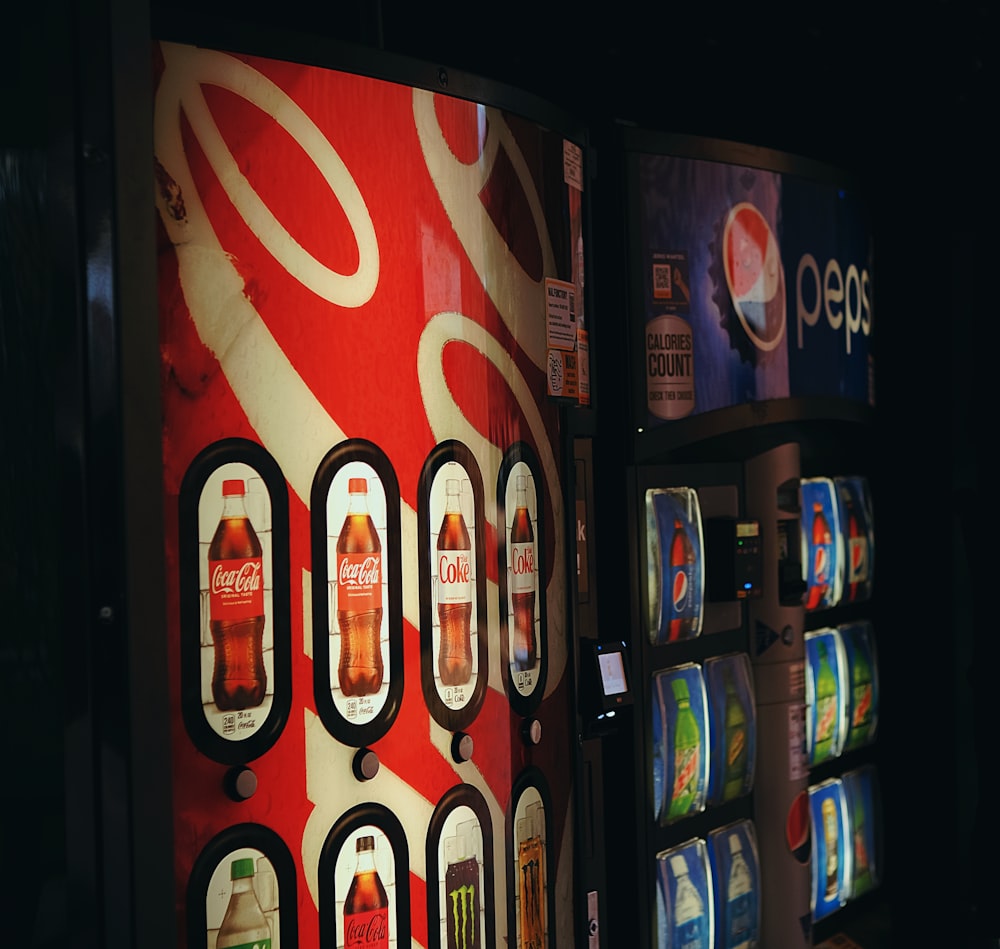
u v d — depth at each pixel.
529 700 2.44
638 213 3.20
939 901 4.20
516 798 2.38
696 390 3.33
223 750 1.83
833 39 4.22
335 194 2.01
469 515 2.27
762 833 3.58
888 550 4.28
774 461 3.60
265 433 1.90
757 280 3.53
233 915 1.83
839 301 3.89
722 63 4.26
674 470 3.33
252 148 1.89
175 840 1.77
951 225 4.14
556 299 2.59
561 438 2.61
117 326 1.57
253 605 1.87
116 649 1.57
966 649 4.15
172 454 1.78
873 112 4.29
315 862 1.95
